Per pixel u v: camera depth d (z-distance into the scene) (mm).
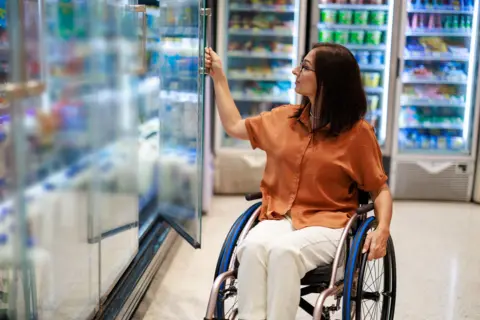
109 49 2520
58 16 2006
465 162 5352
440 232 4500
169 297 3232
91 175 2393
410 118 5512
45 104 1971
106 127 2551
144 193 3938
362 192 2516
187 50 3160
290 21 5406
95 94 2330
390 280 2531
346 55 2307
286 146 2393
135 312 3035
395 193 5422
